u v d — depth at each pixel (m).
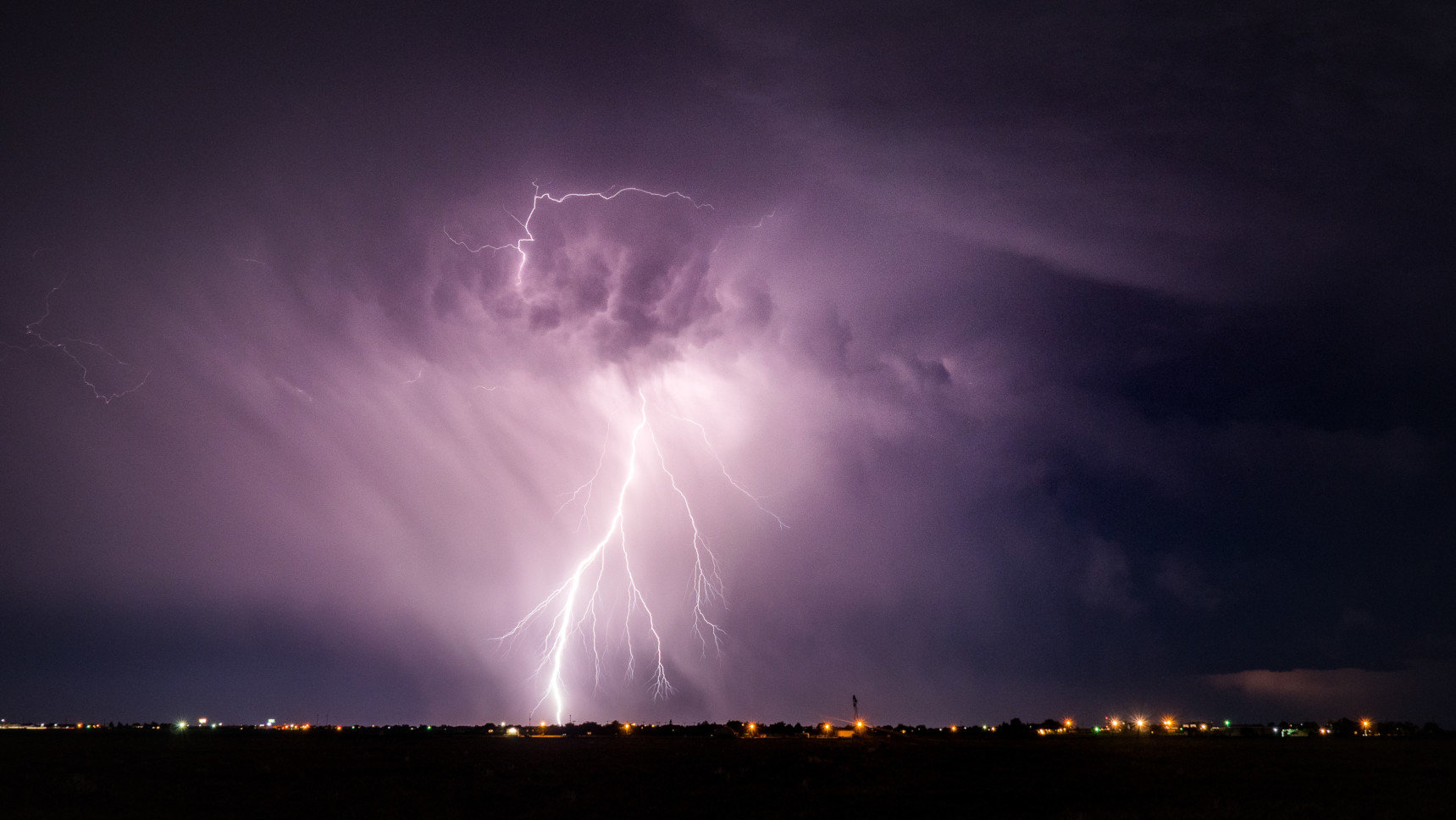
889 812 25.70
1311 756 49.19
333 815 23.42
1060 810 26.22
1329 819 23.28
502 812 24.67
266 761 38.41
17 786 27.23
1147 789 31.55
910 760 43.50
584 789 30.44
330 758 40.53
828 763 40.75
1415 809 25.31
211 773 32.59
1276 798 28.48
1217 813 24.31
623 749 51.78
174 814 22.88
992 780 34.38
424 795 27.78
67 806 23.64
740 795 29.27
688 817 24.56
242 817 22.67
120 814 22.58
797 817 24.53
